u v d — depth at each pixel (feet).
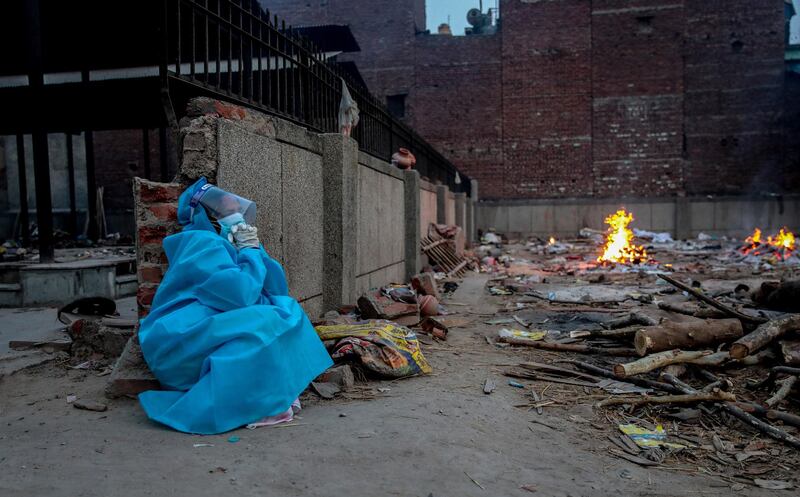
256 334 10.53
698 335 16.16
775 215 83.10
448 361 17.06
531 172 90.84
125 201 82.69
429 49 93.56
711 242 77.05
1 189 66.85
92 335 15.93
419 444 10.02
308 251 19.52
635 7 87.40
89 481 8.25
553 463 9.78
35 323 21.47
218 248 10.95
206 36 13.84
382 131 31.37
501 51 91.30
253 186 15.07
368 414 11.59
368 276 26.63
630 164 88.17
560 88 89.81
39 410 11.75
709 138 87.40
